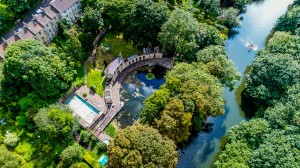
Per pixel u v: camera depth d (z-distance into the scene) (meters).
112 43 138.38
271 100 116.31
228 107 126.94
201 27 131.25
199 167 111.12
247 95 127.81
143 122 103.06
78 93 123.19
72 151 99.00
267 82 118.56
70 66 123.06
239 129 106.19
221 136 118.69
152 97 104.25
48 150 104.88
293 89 111.69
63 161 98.31
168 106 101.50
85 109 119.38
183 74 111.00
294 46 125.44
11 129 109.81
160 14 127.19
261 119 107.88
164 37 125.31
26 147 106.00
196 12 153.88
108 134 115.12
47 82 113.06
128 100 126.19
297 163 91.19
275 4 167.50
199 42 129.75
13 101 115.19
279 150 94.25
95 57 133.75
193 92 104.75
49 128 100.12
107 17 136.50
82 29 137.25
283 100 113.25
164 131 99.56
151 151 90.75
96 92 124.19
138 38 132.12
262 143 101.50
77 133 112.38
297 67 115.75
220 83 116.50
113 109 121.38
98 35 138.88
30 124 110.44
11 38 122.31
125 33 137.12
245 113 125.31
